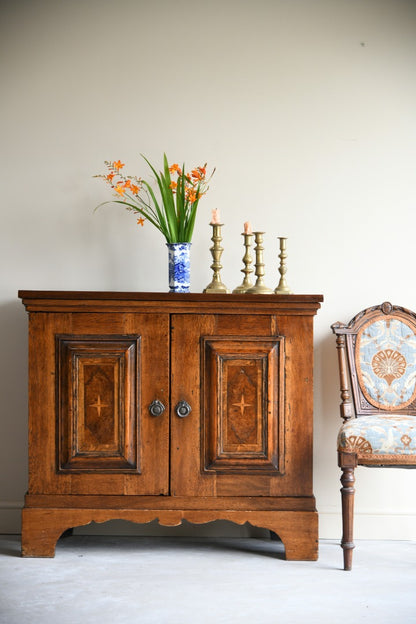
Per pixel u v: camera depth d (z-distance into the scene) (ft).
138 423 8.32
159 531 9.53
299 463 8.32
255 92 9.80
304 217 9.76
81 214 9.77
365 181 9.78
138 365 8.33
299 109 9.79
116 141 9.78
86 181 9.78
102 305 8.30
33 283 9.77
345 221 9.76
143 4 9.80
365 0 9.82
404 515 9.52
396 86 9.80
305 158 9.79
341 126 9.78
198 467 8.30
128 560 8.41
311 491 8.34
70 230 9.77
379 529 9.53
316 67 9.82
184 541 9.26
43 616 6.72
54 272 9.77
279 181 9.78
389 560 8.52
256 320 8.35
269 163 9.79
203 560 8.44
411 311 9.21
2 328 9.73
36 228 9.77
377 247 9.76
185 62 9.80
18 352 9.71
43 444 8.33
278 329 8.34
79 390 8.32
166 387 8.33
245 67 9.81
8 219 9.77
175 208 9.58
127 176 9.78
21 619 6.64
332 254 9.77
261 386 8.32
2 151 9.77
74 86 9.79
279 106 9.79
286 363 8.34
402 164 9.79
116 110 9.78
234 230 9.77
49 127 9.77
